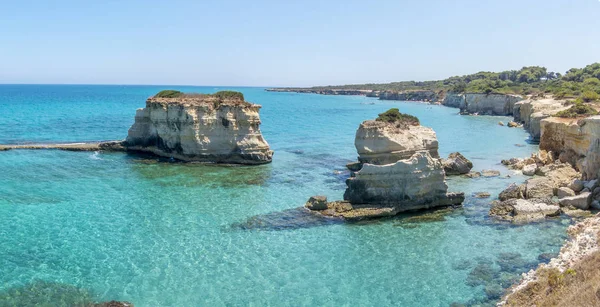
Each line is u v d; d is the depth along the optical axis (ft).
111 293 74.18
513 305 66.95
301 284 78.18
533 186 125.29
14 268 82.33
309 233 101.14
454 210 116.06
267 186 143.33
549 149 183.32
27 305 69.92
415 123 160.56
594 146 124.67
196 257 88.22
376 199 114.73
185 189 137.90
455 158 162.81
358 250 92.22
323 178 155.22
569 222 105.29
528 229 101.96
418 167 114.52
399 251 91.61
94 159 183.11
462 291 75.20
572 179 135.85
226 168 171.73
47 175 152.56
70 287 75.87
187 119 179.83
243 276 80.79
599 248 76.18
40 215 110.83
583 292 57.77
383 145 145.89
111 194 130.62
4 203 119.55
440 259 87.66
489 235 99.25
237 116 182.80
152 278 79.46
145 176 154.61
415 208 114.93
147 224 105.81
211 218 110.52
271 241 96.58
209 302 71.87
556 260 81.05
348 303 72.02
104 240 95.86
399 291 75.66
